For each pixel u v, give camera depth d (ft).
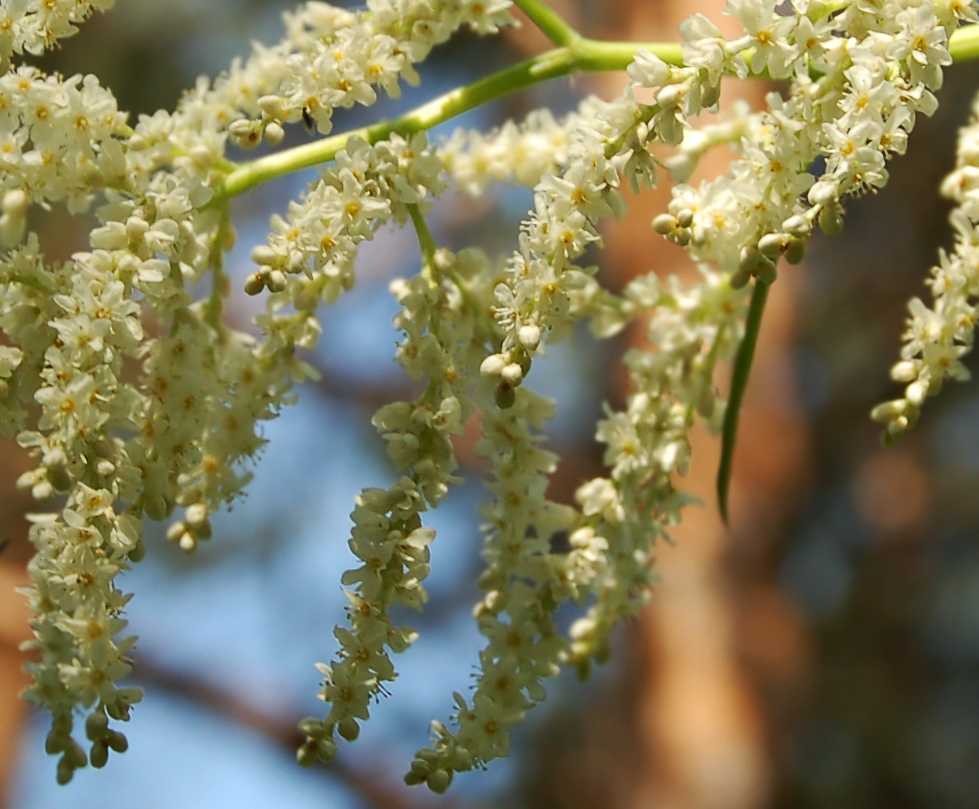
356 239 1.40
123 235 1.40
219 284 1.48
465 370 1.45
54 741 1.40
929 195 3.42
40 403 1.39
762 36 1.37
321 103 1.41
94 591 1.40
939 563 3.77
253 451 1.47
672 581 2.72
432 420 1.41
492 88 1.46
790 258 1.38
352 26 1.45
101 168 1.42
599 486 1.47
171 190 1.42
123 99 3.07
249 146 1.41
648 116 1.38
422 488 1.41
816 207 1.37
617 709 3.00
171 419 1.44
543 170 1.55
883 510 3.70
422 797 3.21
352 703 1.40
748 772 2.59
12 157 1.41
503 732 1.43
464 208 3.18
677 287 1.54
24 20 1.42
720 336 1.53
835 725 3.59
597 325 1.54
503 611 1.46
